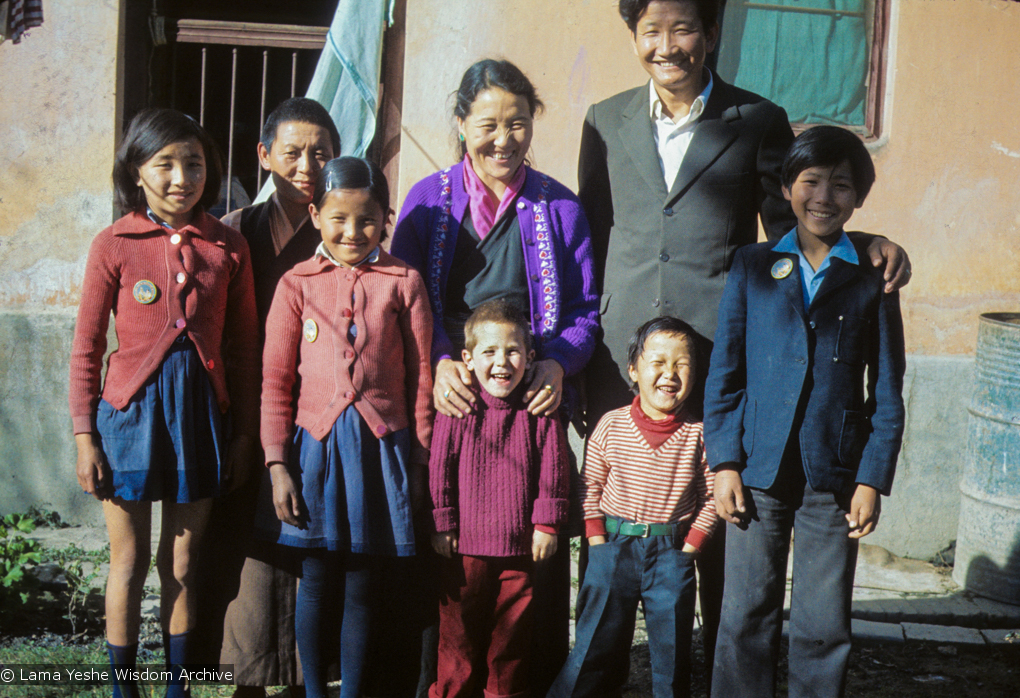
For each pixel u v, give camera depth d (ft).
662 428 9.21
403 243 9.65
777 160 9.58
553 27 15.29
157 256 8.73
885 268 8.74
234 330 9.21
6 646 11.78
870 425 8.63
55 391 15.65
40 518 15.88
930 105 15.58
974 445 14.69
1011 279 15.92
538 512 8.91
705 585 9.95
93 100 15.20
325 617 9.05
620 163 9.96
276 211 9.68
